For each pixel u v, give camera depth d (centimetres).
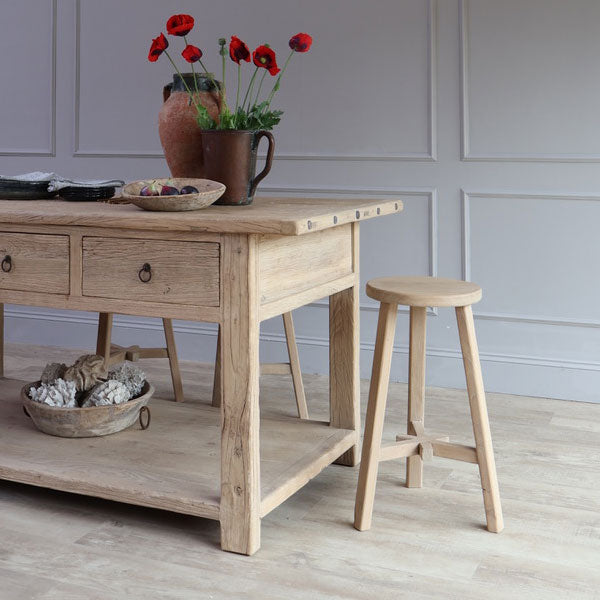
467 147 410
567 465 314
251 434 234
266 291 236
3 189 295
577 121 389
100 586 223
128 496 253
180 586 223
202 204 248
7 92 510
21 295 262
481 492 287
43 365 462
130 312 245
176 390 392
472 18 402
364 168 432
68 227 251
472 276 418
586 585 223
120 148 485
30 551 243
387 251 434
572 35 386
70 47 489
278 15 441
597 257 394
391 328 253
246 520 238
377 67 424
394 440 342
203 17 456
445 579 227
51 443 290
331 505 276
